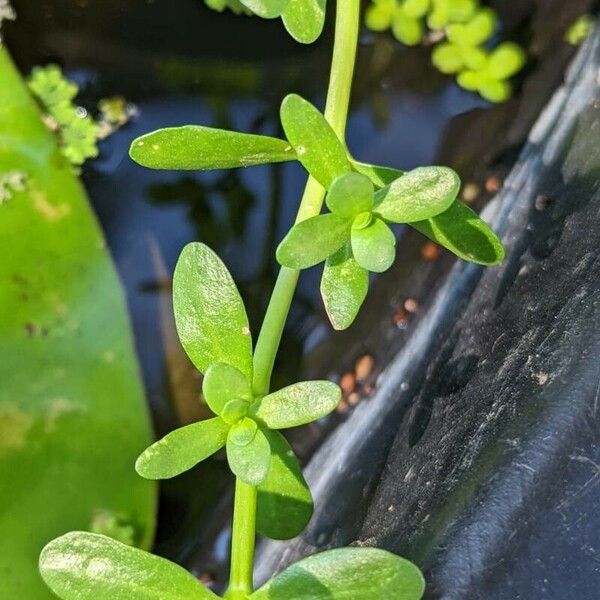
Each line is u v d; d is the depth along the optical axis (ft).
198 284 0.25
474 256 0.27
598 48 0.39
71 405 0.38
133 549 0.24
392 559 0.22
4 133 0.40
